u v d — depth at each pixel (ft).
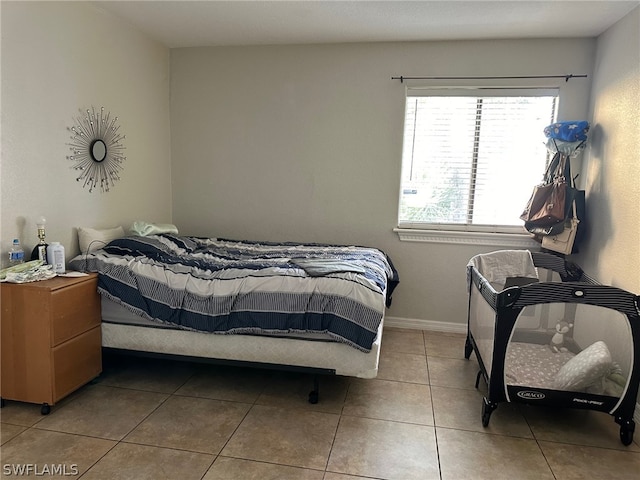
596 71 10.55
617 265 8.91
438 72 11.46
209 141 12.77
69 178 9.12
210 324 8.12
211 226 13.12
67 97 8.95
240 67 12.33
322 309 7.81
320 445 6.89
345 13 9.64
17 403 7.93
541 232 10.41
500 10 9.21
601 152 9.98
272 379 9.18
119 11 9.86
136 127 11.30
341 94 11.97
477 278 9.00
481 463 6.56
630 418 6.98
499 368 7.23
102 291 8.45
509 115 11.49
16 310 7.39
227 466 6.34
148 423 7.39
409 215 12.33
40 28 8.23
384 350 10.80
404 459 6.60
